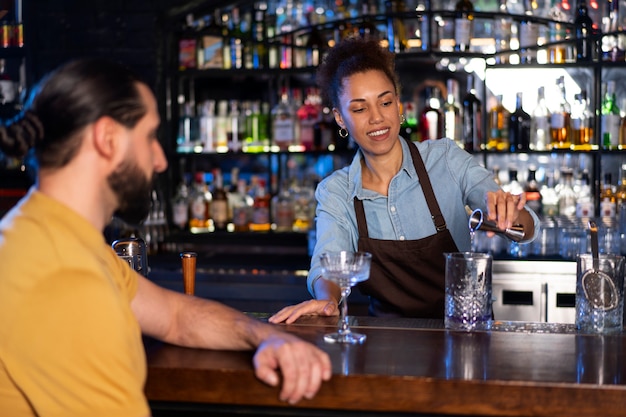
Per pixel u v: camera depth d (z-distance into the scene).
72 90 1.20
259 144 3.97
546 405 1.33
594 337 1.67
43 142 1.21
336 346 1.58
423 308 2.38
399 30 3.85
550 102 3.91
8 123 1.21
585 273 1.72
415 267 2.35
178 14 3.92
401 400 1.36
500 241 3.63
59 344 1.14
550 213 3.83
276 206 3.99
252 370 1.40
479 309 1.73
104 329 1.16
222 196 4.02
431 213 2.33
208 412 1.45
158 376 1.44
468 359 1.48
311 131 3.92
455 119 3.79
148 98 1.27
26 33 3.93
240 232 3.98
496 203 1.89
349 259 1.61
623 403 1.31
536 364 1.44
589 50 3.79
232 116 3.98
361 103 2.21
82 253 1.18
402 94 4.01
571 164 3.93
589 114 3.87
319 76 2.38
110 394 1.16
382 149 2.24
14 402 1.19
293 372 1.35
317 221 2.38
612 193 3.76
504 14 3.71
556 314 3.36
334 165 4.07
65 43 3.91
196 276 3.62
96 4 3.88
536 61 3.84
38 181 1.24
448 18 3.81
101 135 1.21
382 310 2.45
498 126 3.84
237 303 3.59
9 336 1.15
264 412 1.43
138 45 3.88
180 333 1.57
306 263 3.73
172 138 4.00
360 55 2.26
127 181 1.25
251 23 4.00
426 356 1.50
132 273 1.54
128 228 3.87
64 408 1.16
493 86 3.94
